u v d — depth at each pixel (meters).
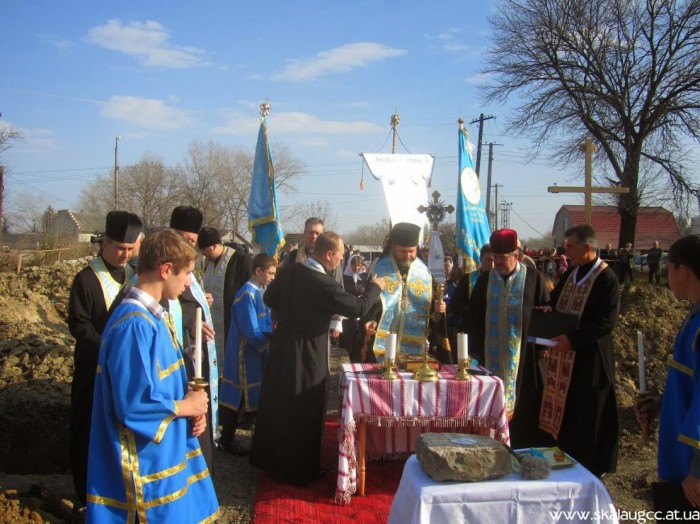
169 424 2.80
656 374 7.33
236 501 4.62
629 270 19.12
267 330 5.79
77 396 3.87
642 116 23.08
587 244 4.83
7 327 7.79
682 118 22.56
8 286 10.60
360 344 5.76
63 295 11.57
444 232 35.88
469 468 2.89
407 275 5.18
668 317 8.08
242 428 6.48
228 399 5.73
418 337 5.10
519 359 4.99
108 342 2.74
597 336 4.55
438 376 4.42
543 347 5.05
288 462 4.70
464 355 4.37
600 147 23.88
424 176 10.48
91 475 2.75
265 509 4.36
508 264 5.07
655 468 5.18
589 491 2.90
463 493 2.84
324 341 4.83
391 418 4.30
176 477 2.81
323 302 4.68
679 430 2.76
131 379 2.66
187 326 4.43
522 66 24.67
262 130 8.47
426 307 5.14
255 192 8.45
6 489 4.04
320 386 4.77
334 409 7.25
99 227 49.31
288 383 4.73
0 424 5.54
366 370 4.65
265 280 5.89
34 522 3.57
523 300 5.04
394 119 10.59
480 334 5.25
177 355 2.96
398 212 10.33
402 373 4.51
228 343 5.86
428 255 9.69
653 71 22.75
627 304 8.54
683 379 2.75
